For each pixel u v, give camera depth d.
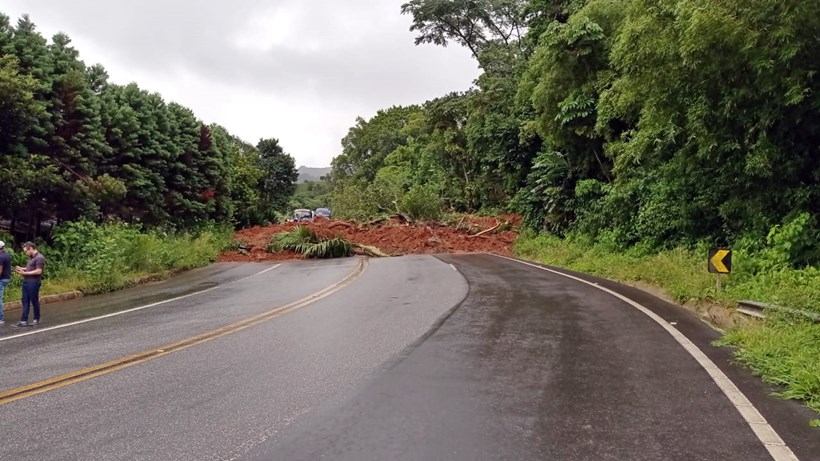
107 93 22.27
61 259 16.89
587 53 19.66
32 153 16.28
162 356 7.25
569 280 14.70
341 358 6.86
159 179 24.23
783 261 10.45
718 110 10.77
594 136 20.48
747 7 8.68
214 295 13.94
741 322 8.41
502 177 33.78
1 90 13.99
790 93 9.01
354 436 4.46
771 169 10.54
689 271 12.20
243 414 5.02
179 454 4.21
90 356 7.44
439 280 15.10
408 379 5.93
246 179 45.78
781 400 5.20
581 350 7.09
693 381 5.78
